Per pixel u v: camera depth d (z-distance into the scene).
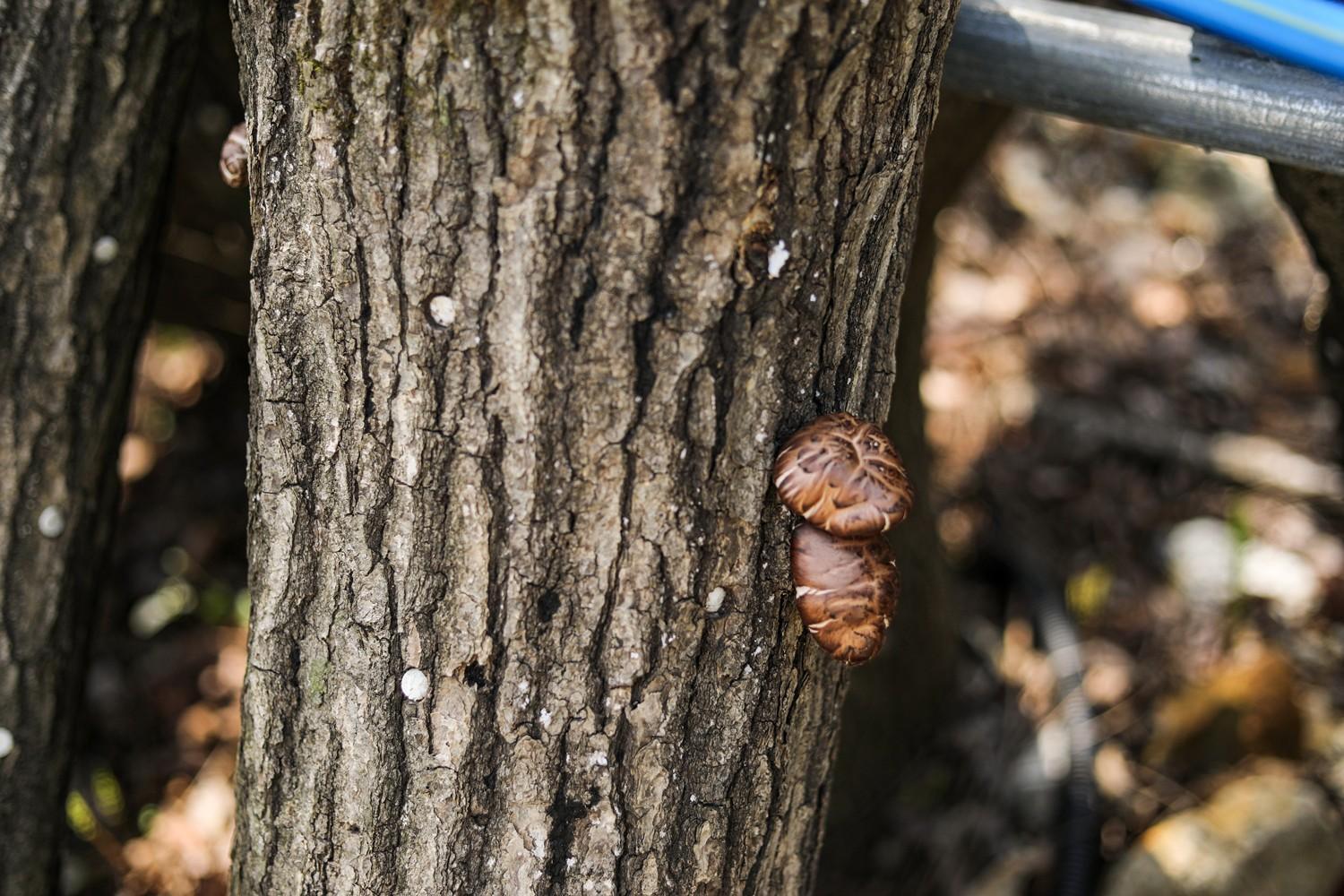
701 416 1.17
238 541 2.23
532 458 1.18
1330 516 2.13
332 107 1.14
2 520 1.38
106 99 1.34
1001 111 1.54
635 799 1.23
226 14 1.59
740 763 1.23
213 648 2.04
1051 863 1.62
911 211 1.20
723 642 1.21
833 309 1.18
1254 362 2.52
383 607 1.21
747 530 1.19
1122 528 2.19
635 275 1.15
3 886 1.44
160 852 1.70
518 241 1.15
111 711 1.91
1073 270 2.78
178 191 1.86
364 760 1.22
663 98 1.12
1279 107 1.24
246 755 1.26
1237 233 2.88
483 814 1.23
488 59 1.12
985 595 2.11
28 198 1.33
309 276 1.17
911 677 1.80
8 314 1.35
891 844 1.78
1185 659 1.93
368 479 1.19
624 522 1.19
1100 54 1.27
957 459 2.34
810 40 1.12
